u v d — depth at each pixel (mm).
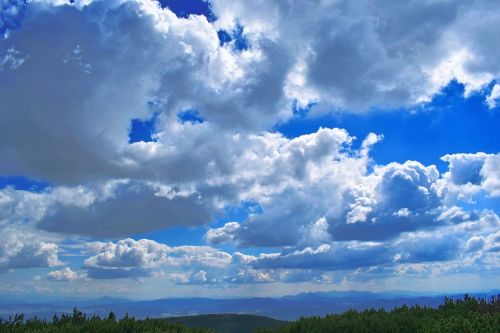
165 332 18828
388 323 18828
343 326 19359
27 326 19344
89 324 19109
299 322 21047
